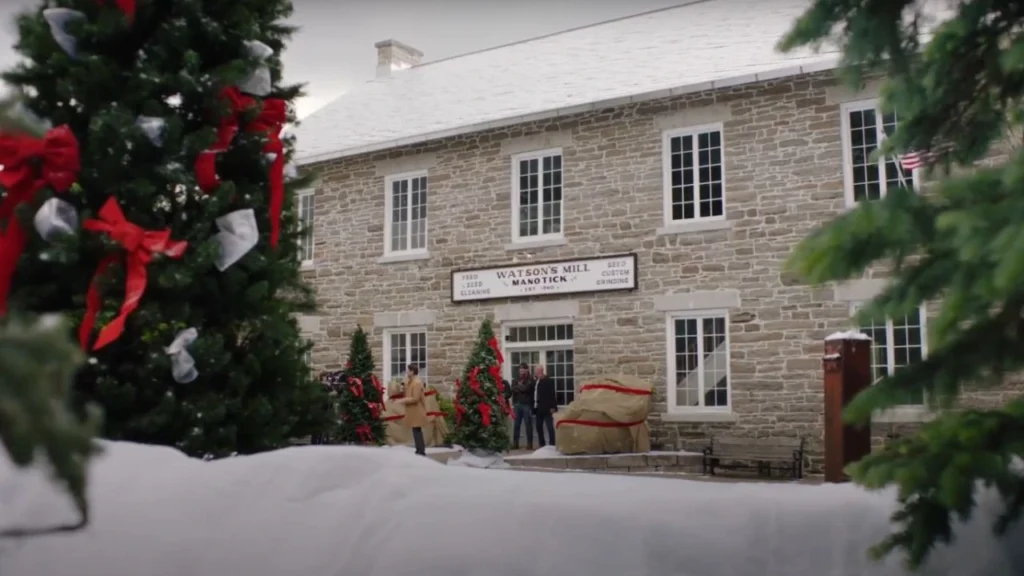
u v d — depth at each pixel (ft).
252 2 19.97
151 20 18.71
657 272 50.03
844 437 26.89
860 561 11.31
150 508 11.66
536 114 53.21
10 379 4.58
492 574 10.58
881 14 12.23
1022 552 11.26
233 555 11.03
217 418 17.47
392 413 52.70
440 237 57.57
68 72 17.97
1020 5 11.73
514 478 13.56
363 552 11.00
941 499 9.37
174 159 17.92
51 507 11.30
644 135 51.16
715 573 11.03
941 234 8.80
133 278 16.78
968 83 12.79
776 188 47.32
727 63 51.55
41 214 16.46
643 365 49.96
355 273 60.85
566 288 52.54
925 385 10.27
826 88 46.50
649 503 12.20
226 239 18.16
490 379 47.98
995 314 10.23
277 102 19.60
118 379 17.87
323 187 63.00
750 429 46.65
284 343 19.88
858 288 44.47
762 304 47.03
